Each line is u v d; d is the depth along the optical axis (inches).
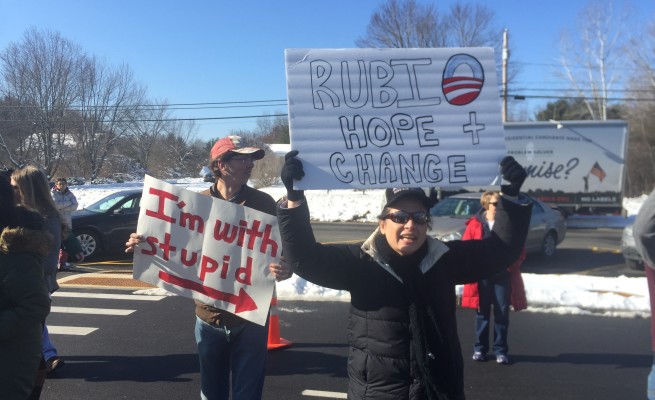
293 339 246.5
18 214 111.0
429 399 89.4
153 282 128.1
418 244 92.8
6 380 105.1
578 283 354.6
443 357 90.4
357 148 97.2
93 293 331.9
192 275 127.5
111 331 255.8
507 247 96.5
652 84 1481.3
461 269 98.3
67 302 309.9
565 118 2018.9
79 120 1835.6
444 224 414.3
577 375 205.5
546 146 804.0
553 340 246.4
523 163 812.6
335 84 98.3
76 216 467.2
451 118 99.0
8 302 105.6
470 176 98.0
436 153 98.1
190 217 128.8
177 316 281.7
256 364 126.3
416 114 98.8
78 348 231.5
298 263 93.7
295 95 97.7
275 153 1840.6
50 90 1760.6
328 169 96.1
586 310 295.0
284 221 93.6
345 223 844.0
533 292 312.3
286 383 196.1
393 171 97.6
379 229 98.3
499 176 98.0
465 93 99.5
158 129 1908.2
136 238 127.4
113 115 1868.8
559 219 512.1
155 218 129.0
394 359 91.0
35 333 109.8
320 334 253.9
